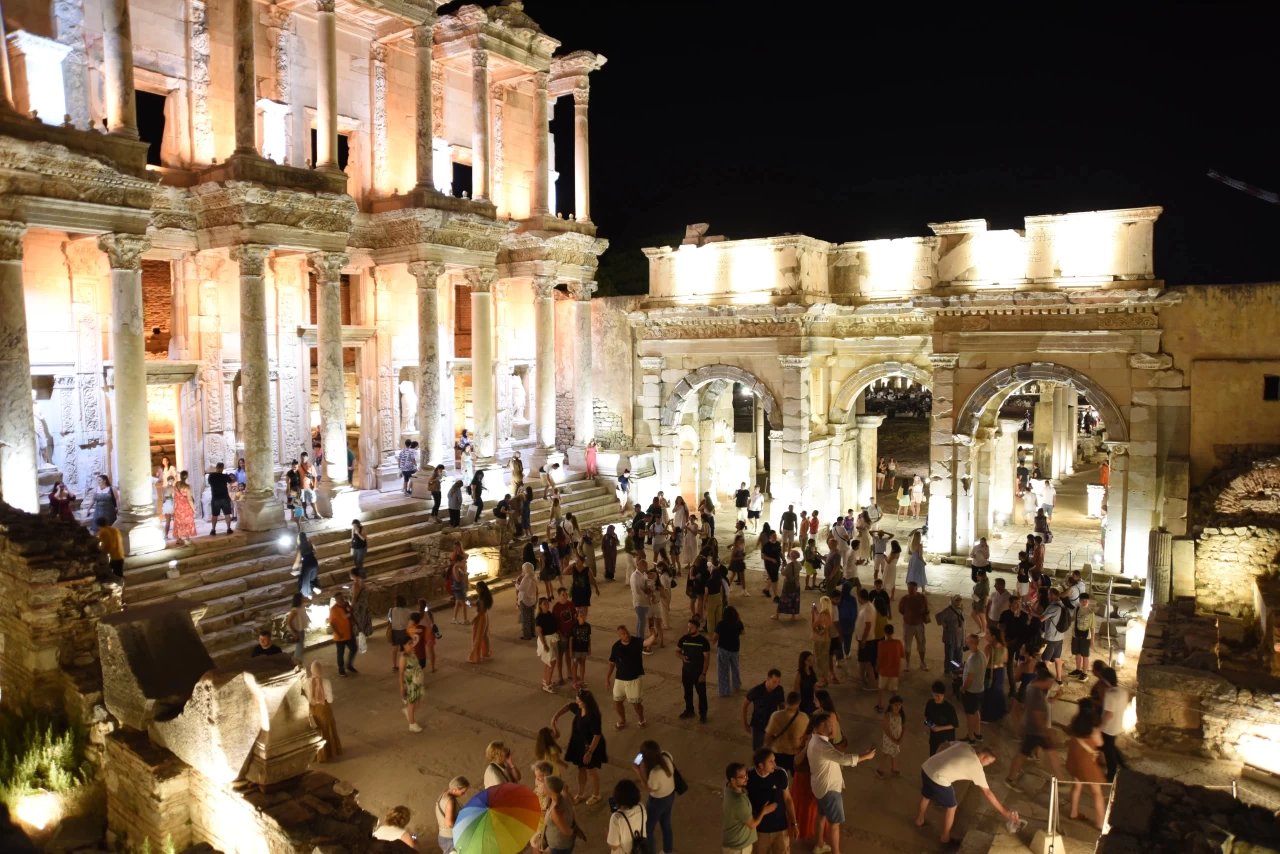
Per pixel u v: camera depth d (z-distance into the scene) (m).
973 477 27.61
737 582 25.12
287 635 19.08
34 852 6.29
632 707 16.52
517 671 18.42
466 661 18.95
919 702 16.75
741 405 51.47
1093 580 25.09
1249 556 20.86
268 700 11.17
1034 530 31.47
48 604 14.40
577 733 12.78
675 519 27.78
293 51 25.25
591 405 33.91
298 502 22.95
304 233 22.83
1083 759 12.48
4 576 15.08
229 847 11.20
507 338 33.06
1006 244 26.20
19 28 19.58
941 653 19.58
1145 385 24.61
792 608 21.73
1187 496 23.94
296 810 10.77
